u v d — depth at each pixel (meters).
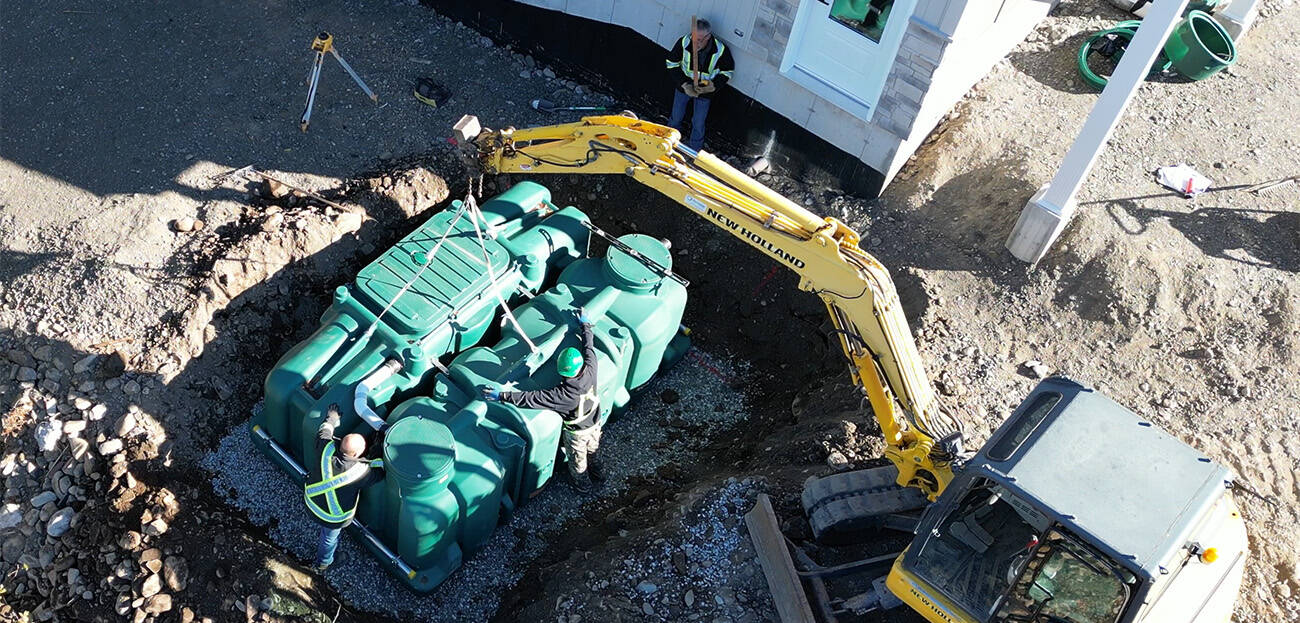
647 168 8.53
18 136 10.47
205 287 9.41
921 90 10.08
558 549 8.90
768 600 7.93
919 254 10.70
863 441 8.98
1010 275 10.46
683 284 9.65
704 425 10.26
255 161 10.69
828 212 11.22
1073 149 9.58
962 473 6.93
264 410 8.59
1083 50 12.45
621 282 9.21
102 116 10.81
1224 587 6.96
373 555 8.57
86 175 10.20
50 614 7.97
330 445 7.68
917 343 9.95
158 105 11.02
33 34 11.60
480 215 9.23
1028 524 6.79
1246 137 12.02
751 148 11.90
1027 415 7.20
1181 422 9.48
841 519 7.90
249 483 8.92
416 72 12.05
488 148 9.62
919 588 7.00
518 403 8.19
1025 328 10.16
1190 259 10.46
